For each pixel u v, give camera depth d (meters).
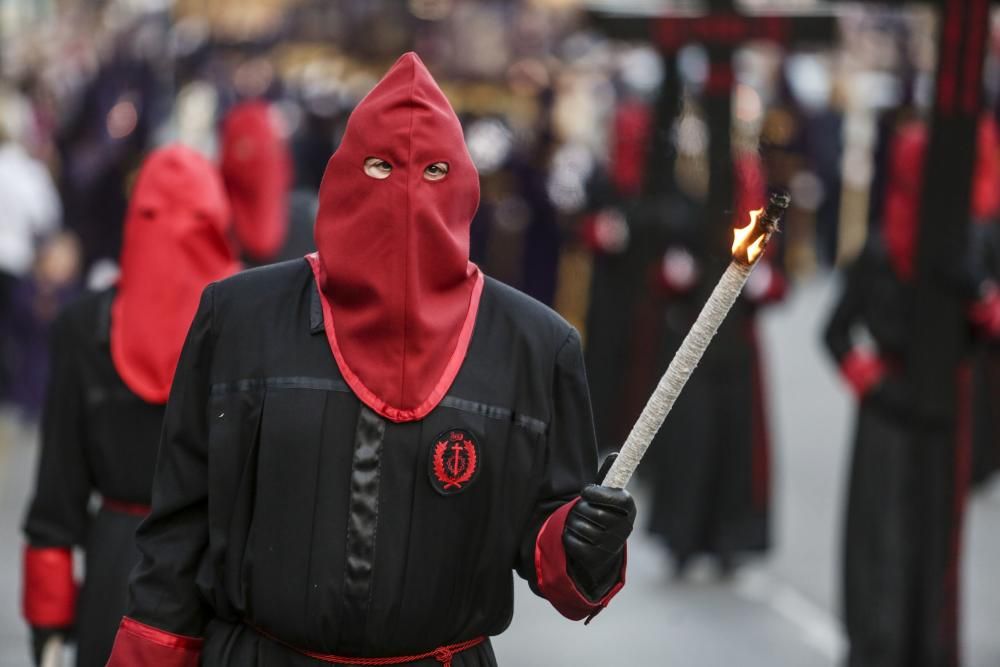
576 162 22.95
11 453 20.02
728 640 13.66
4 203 20.91
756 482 15.71
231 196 10.73
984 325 11.90
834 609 14.80
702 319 5.21
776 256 15.72
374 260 5.64
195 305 7.73
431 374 5.69
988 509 19.31
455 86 24.69
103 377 7.71
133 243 7.79
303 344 5.76
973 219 11.87
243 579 5.73
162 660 5.85
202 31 27.88
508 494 5.79
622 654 13.12
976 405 19.34
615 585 5.75
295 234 10.97
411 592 5.66
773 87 29.81
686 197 16.56
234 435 5.76
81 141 26.39
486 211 23.53
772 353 30.33
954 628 11.85
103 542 7.71
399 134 5.62
